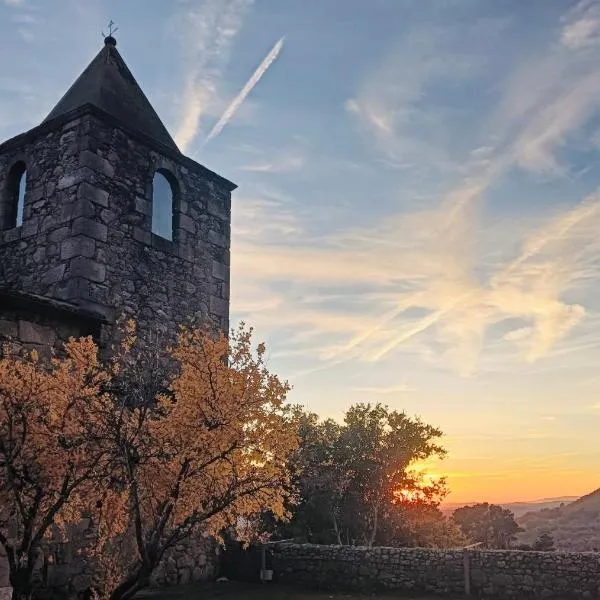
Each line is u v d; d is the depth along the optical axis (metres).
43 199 10.88
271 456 6.48
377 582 11.59
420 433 18.91
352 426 18.55
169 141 12.70
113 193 10.86
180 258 11.90
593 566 10.33
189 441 6.09
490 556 11.04
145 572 5.83
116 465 6.06
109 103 11.80
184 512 6.14
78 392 6.09
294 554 12.28
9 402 5.87
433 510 20.47
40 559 8.45
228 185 13.37
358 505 17.94
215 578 11.98
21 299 8.71
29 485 6.01
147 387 7.28
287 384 6.54
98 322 9.94
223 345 6.52
